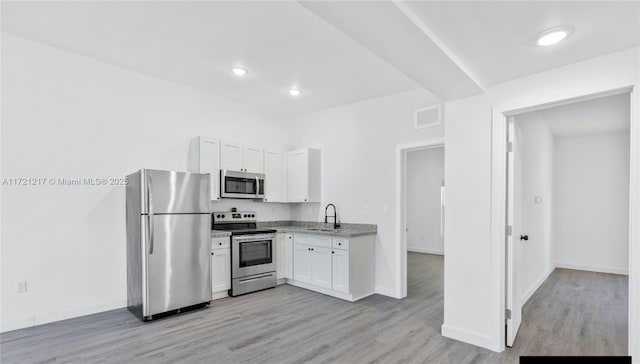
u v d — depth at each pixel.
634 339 2.18
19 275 3.16
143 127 4.03
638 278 2.18
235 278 4.27
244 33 2.95
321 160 5.32
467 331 2.92
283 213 5.64
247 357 2.60
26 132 3.24
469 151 2.98
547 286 4.79
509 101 2.78
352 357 2.61
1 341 2.86
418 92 4.21
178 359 2.55
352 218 4.84
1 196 3.10
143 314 3.32
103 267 3.66
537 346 2.83
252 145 4.89
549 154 5.65
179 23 2.79
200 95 4.56
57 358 2.55
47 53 3.35
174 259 3.57
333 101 4.88
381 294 4.39
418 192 8.04
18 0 2.50
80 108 3.56
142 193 3.39
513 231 2.88
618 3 1.75
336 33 2.93
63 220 3.43
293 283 4.89
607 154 5.88
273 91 4.52
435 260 6.87
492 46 2.24
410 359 2.59
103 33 3.02
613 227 5.77
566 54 2.35
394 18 1.79
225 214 4.66
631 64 2.25
